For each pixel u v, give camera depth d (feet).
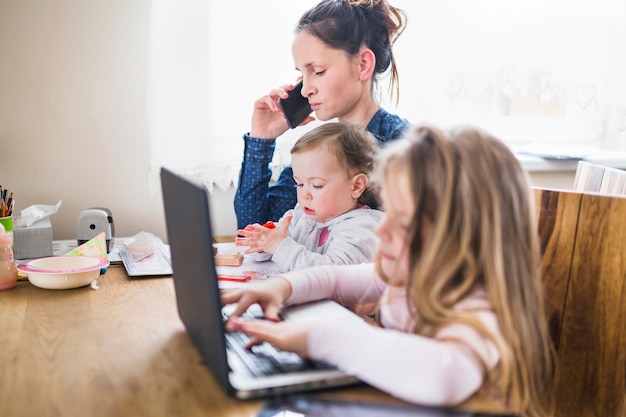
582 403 3.44
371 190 4.73
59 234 6.18
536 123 7.52
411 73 6.41
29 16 5.82
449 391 2.40
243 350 2.94
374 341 2.61
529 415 2.78
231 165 6.26
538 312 2.85
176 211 2.95
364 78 5.49
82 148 6.11
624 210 3.28
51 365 2.94
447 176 2.62
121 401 2.58
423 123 2.90
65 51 5.94
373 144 4.79
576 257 3.44
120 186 6.23
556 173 7.22
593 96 6.85
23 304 3.84
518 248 2.71
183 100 5.95
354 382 2.63
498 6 6.49
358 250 4.40
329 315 3.30
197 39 5.88
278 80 6.17
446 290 2.60
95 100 6.06
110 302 3.86
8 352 3.10
